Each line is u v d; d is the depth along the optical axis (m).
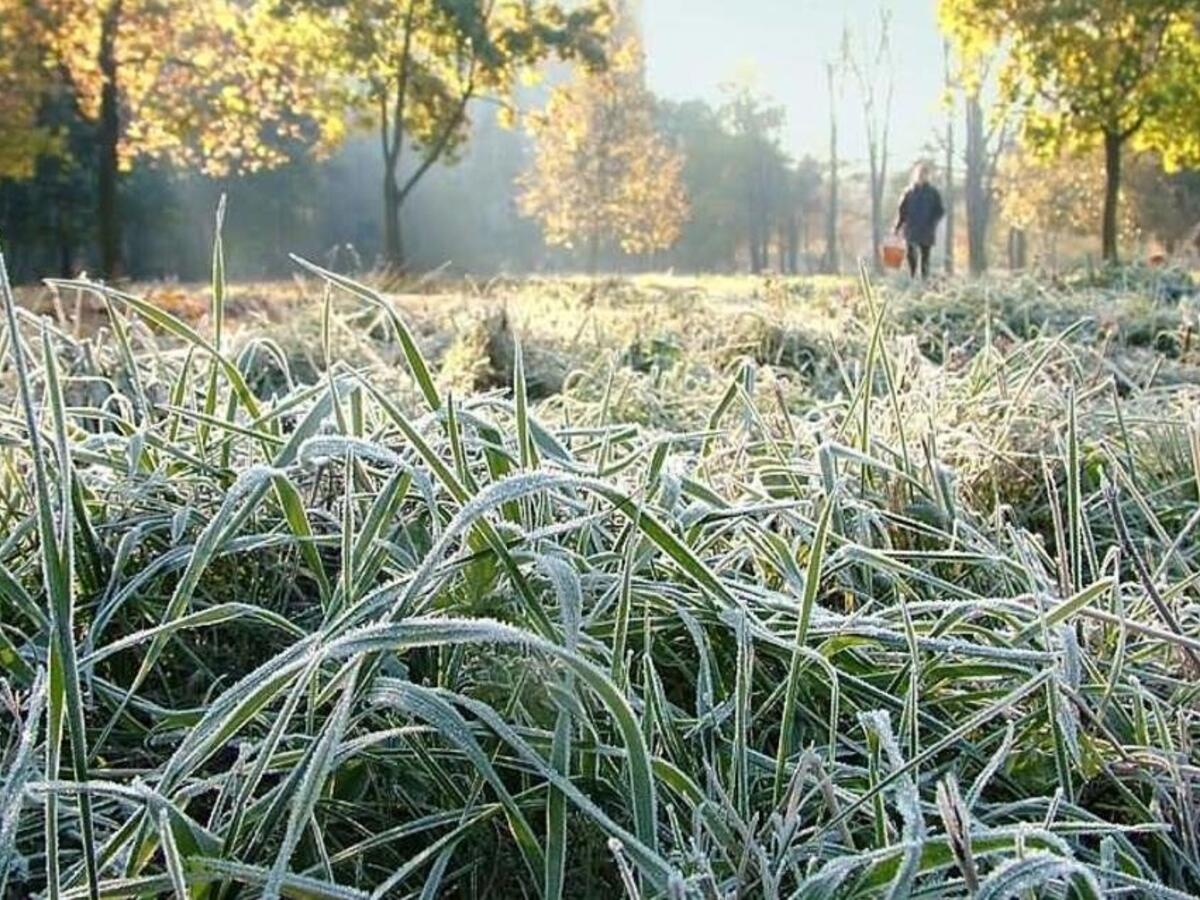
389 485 1.62
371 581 1.63
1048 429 3.00
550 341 6.11
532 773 1.43
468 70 27.48
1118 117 21.92
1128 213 41.00
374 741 1.30
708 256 62.06
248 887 1.25
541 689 1.48
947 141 42.53
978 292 8.16
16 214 33.41
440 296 9.36
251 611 1.51
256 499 1.59
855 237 66.56
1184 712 1.71
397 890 1.42
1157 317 6.98
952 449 2.93
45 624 1.57
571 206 41.03
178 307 9.60
